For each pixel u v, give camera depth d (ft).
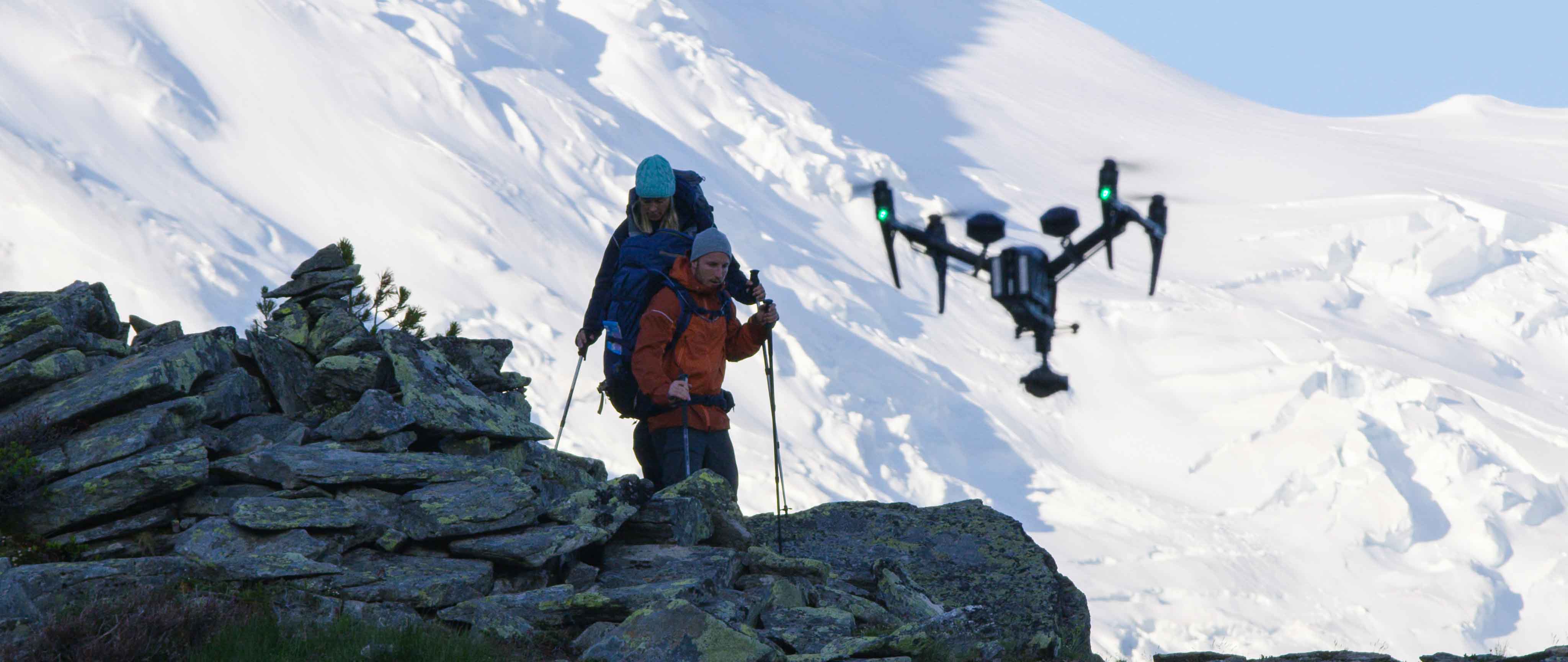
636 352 22.58
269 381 24.98
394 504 20.03
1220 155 543.80
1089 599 209.77
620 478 22.09
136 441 20.48
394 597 17.74
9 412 22.40
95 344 25.49
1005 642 21.42
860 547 24.67
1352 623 209.97
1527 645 207.92
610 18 477.36
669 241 23.20
